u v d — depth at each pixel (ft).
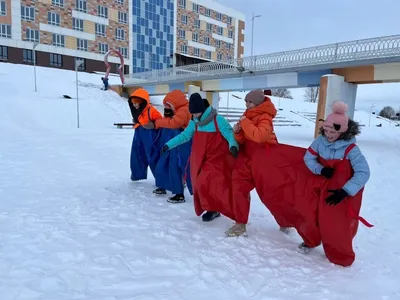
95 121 70.23
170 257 9.56
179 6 156.66
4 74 86.33
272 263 9.68
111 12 134.00
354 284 8.71
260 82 63.72
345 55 49.90
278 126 85.46
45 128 59.36
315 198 9.97
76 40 125.90
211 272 8.80
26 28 114.52
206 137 11.95
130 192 16.69
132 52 141.69
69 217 12.66
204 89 76.33
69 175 20.07
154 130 16.49
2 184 17.28
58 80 91.56
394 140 46.96
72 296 7.38
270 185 10.64
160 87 87.81
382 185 20.89
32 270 8.45
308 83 55.93
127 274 8.52
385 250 11.00
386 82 49.47
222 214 12.57
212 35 171.73
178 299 7.47
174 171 15.03
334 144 9.50
